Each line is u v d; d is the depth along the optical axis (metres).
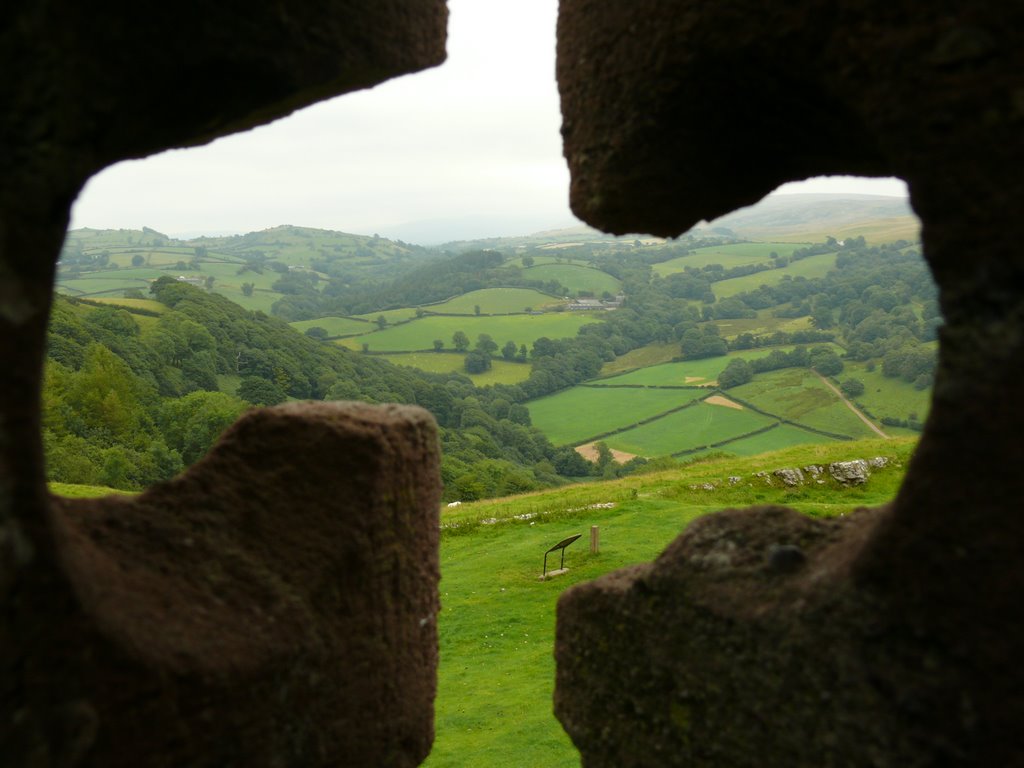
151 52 3.22
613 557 18.69
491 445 62.03
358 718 4.25
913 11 2.82
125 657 3.15
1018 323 2.70
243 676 3.55
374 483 4.22
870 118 3.03
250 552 3.98
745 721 3.62
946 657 2.89
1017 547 2.69
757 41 3.28
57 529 3.06
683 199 4.39
